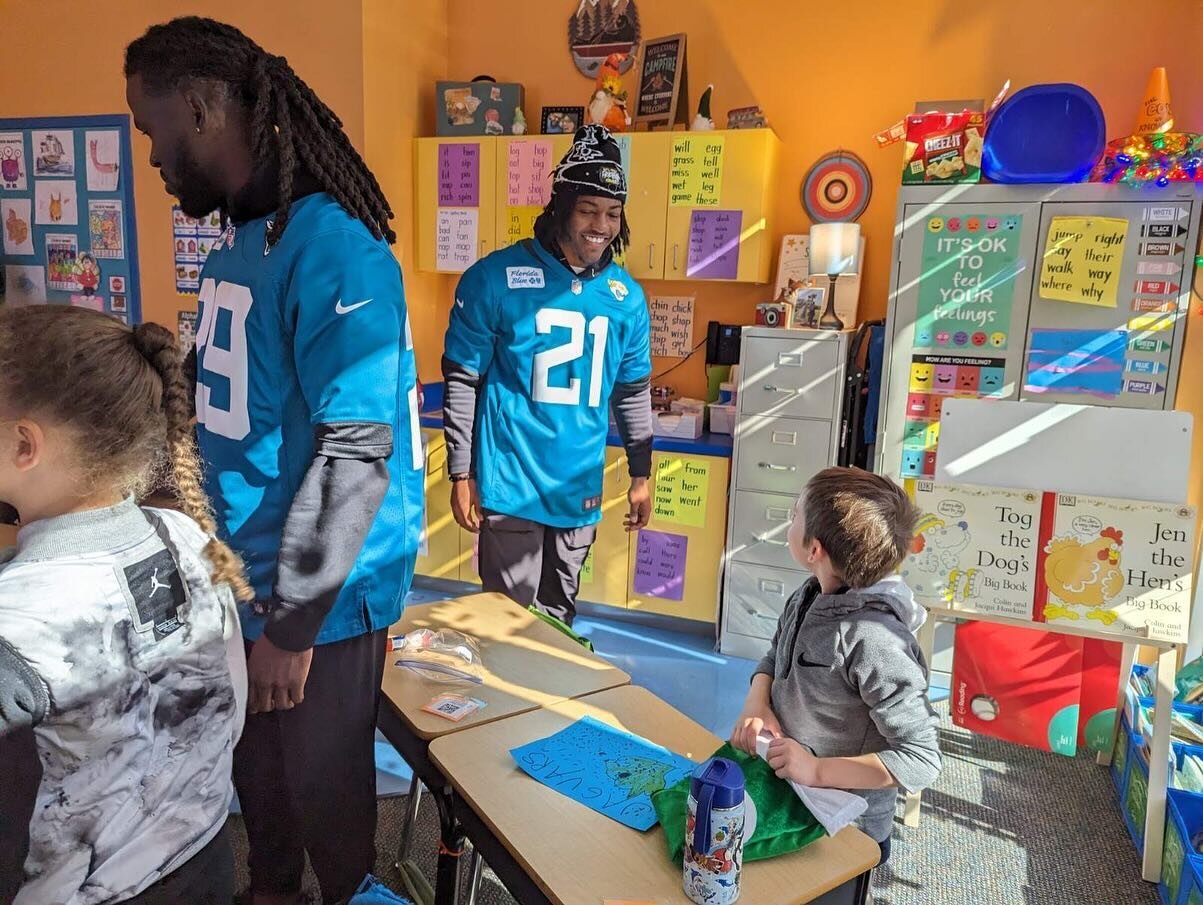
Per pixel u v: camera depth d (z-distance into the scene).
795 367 3.14
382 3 3.43
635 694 1.64
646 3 3.70
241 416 1.39
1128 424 2.24
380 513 1.46
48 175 3.85
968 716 2.58
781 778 1.32
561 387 2.39
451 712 1.52
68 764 0.86
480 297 2.35
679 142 3.40
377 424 1.32
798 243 3.54
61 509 0.92
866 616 1.42
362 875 1.57
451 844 1.47
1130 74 3.12
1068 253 2.75
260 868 1.59
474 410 2.47
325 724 1.45
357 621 1.44
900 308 2.97
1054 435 2.31
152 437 0.97
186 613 0.98
